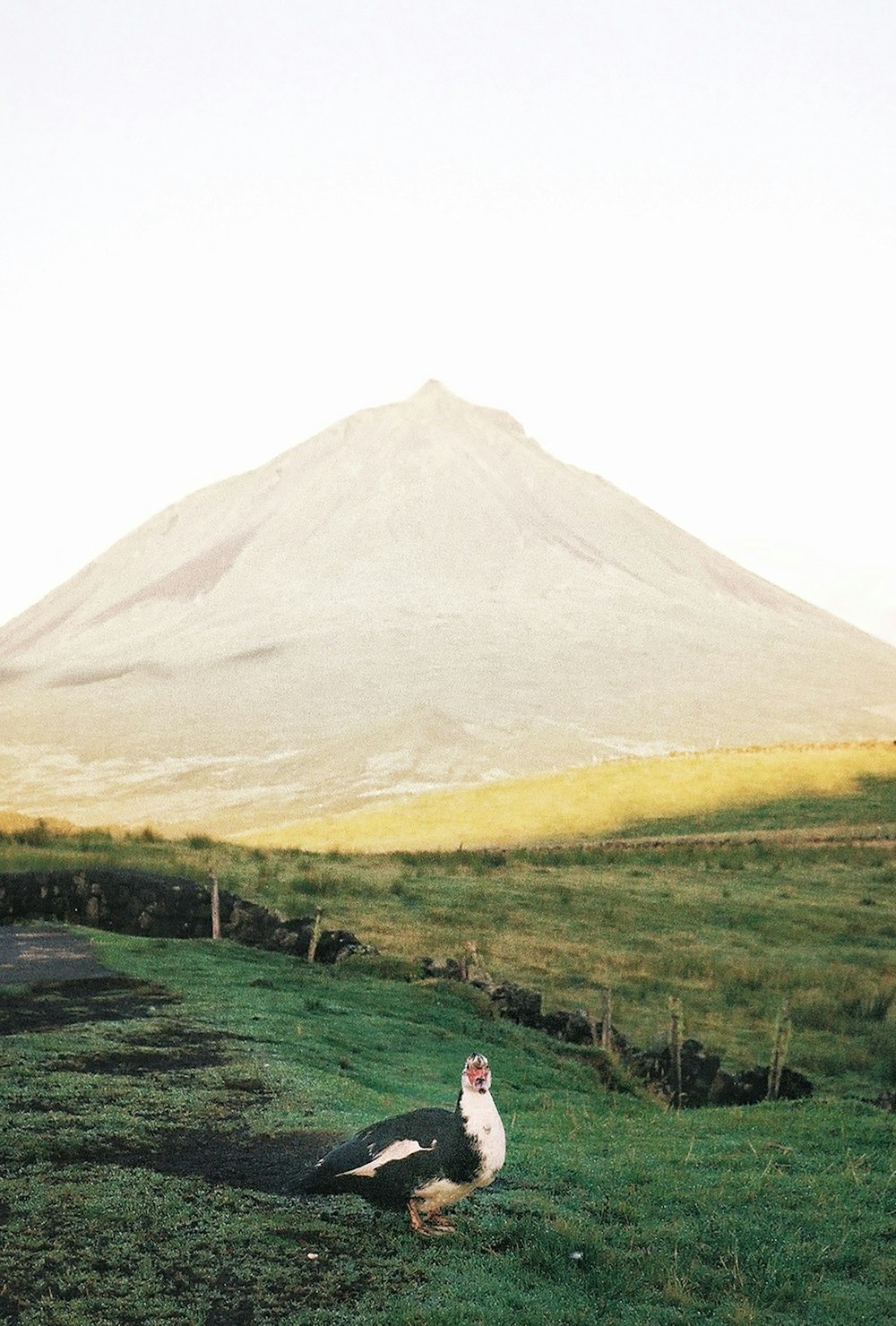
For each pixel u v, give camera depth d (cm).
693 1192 991
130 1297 710
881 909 3891
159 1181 883
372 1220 836
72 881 2433
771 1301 788
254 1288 731
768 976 3016
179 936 2373
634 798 7262
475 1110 803
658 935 3416
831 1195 1002
